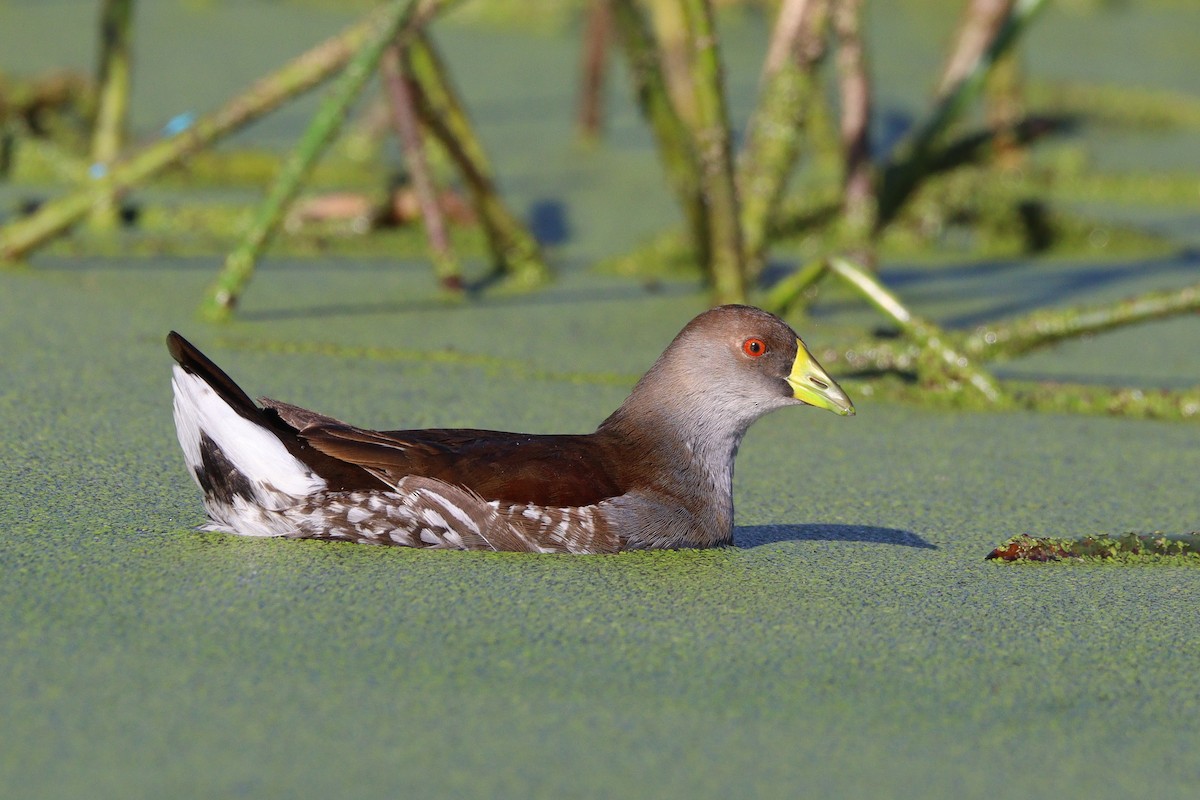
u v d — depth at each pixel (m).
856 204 15.29
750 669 6.83
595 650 6.92
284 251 15.93
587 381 11.85
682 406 8.48
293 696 6.28
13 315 12.45
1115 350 13.98
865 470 10.28
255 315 13.20
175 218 16.34
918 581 8.16
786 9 13.98
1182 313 11.92
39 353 11.43
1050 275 16.70
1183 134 24.56
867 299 12.12
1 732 5.85
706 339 8.54
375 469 7.91
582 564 7.99
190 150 13.41
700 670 6.78
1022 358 13.59
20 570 7.43
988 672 6.99
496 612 7.26
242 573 7.55
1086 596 8.09
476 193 14.90
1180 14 34.22
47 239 13.89
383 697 6.31
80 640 6.70
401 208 16.88
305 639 6.83
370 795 5.54
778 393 8.57
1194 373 13.23
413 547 8.05
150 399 10.52
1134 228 18.39
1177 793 5.95
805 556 8.46
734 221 12.95
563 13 30.20
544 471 8.08
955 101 14.59
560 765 5.84
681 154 14.22
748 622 7.39
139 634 6.79
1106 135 23.86
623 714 6.30
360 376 11.56
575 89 25.48
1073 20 32.59
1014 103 19.94
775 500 9.55
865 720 6.41
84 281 13.84
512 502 7.99
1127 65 28.48
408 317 13.54
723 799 5.67
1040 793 5.89
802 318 14.05
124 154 15.13
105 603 7.10
